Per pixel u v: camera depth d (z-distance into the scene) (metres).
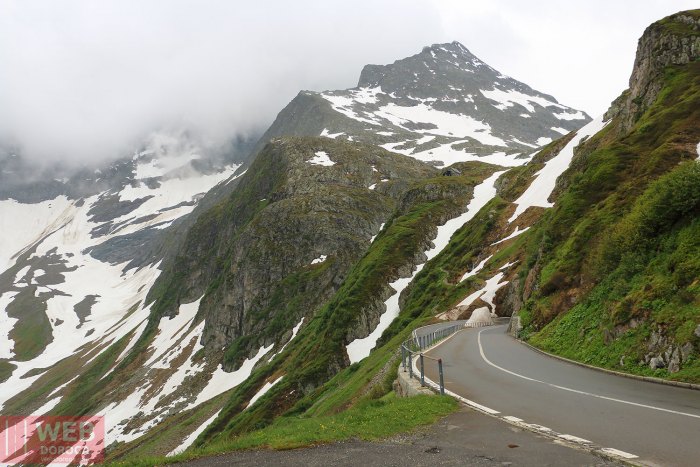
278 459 12.07
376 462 10.86
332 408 42.72
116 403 123.31
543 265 40.88
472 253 84.25
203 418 90.06
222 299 137.62
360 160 178.38
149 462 13.10
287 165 179.00
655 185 26.00
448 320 61.97
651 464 9.08
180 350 140.62
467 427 13.25
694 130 36.69
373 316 84.56
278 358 92.25
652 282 20.44
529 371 21.98
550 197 81.38
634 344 19.27
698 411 12.38
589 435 11.32
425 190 129.88
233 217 186.00
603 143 72.38
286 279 125.75
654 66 51.50
